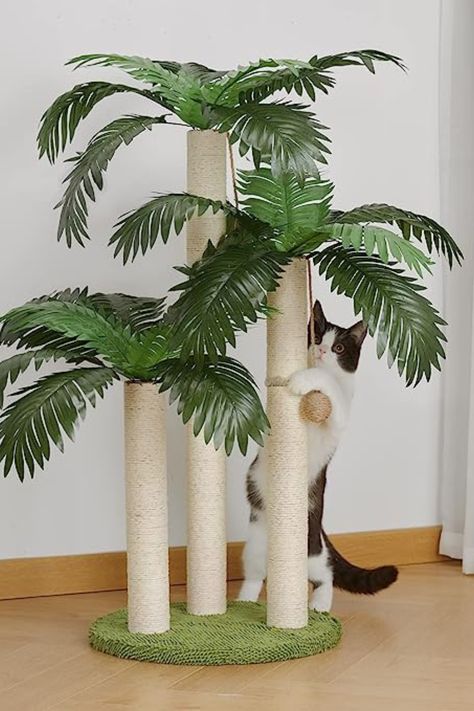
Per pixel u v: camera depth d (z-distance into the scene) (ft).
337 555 11.53
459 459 13.96
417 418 14.08
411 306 9.64
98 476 12.64
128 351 9.89
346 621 11.21
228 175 13.10
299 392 10.14
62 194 12.38
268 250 9.65
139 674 9.51
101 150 10.02
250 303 9.14
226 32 13.01
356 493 13.82
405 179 13.87
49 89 12.28
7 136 12.17
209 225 10.42
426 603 11.96
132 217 9.70
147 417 10.04
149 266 12.75
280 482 10.24
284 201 10.07
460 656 10.04
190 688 9.14
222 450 10.77
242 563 11.61
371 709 8.64
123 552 12.71
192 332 9.02
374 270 9.90
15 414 9.25
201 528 10.76
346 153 13.57
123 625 10.52
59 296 10.51
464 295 13.91
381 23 13.70
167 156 12.81
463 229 13.87
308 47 13.41
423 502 14.15
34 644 10.41
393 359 9.55
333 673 9.53
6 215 12.21
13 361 9.52
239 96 10.09
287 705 8.73
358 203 13.66
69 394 9.29
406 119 13.84
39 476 12.38
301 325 10.26
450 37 13.84
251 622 10.55
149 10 12.66
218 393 9.19
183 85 9.95
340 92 13.50
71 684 9.25
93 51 12.46
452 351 13.94
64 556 12.48
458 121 13.85
